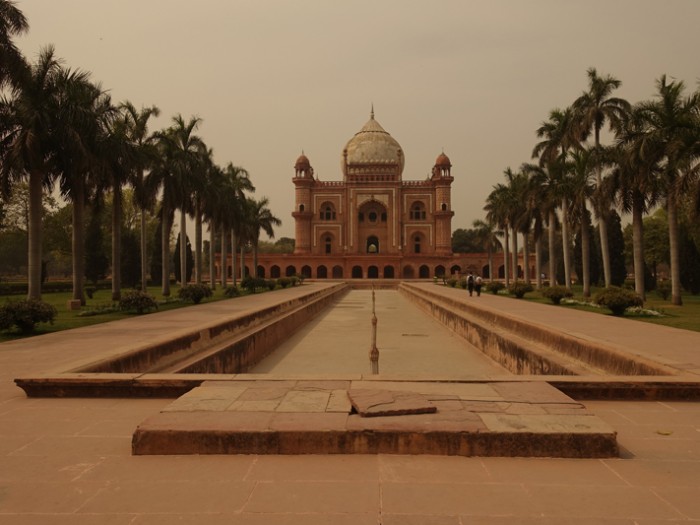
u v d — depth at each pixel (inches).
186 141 941.8
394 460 118.9
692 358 263.1
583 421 129.2
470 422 127.3
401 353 434.9
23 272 2741.1
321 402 144.7
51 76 615.2
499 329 414.6
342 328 601.3
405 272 2098.9
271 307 499.5
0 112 586.2
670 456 123.0
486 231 1733.5
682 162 607.8
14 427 145.1
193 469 114.6
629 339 345.4
